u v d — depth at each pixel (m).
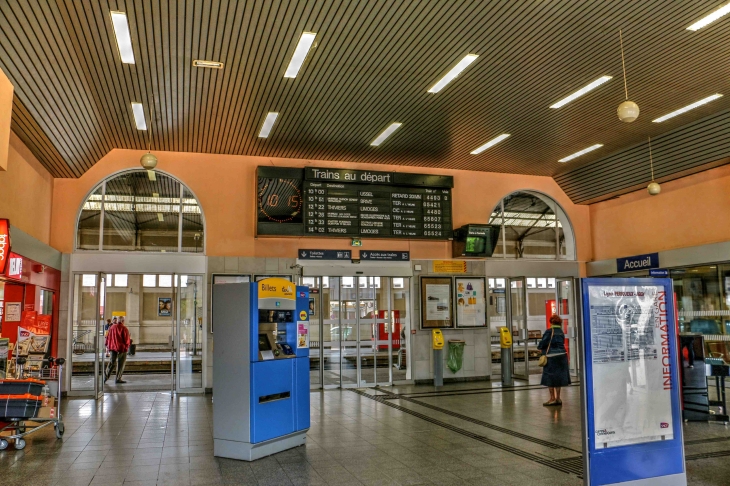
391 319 12.37
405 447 6.50
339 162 12.32
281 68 7.44
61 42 6.42
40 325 8.14
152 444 6.71
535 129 10.16
